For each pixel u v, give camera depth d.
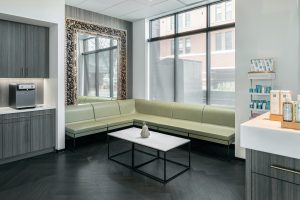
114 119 5.28
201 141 4.86
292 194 1.45
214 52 5.02
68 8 4.95
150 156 4.04
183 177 3.16
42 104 4.46
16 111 3.67
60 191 2.75
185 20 5.42
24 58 3.95
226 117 4.46
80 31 5.16
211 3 4.84
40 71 4.19
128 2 4.77
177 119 5.25
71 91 5.11
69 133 4.35
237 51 3.64
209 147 4.55
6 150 3.57
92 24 5.38
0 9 3.32
